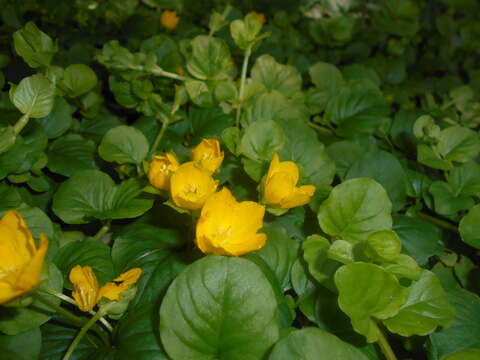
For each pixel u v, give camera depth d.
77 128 0.18
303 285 0.12
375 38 0.32
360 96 0.20
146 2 0.28
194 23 0.31
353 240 0.13
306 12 0.34
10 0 0.25
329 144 0.19
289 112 0.17
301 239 0.14
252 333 0.10
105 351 0.11
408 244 0.15
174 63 0.19
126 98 0.19
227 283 0.10
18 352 0.10
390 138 0.21
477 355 0.10
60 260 0.13
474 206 0.14
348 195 0.13
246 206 0.11
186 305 0.10
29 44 0.15
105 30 0.27
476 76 0.30
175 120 0.17
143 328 0.11
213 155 0.13
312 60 0.28
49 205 0.16
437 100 0.29
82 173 0.14
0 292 0.09
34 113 0.13
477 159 0.21
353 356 0.09
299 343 0.09
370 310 0.10
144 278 0.12
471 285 0.14
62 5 0.26
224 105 0.18
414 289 0.11
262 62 0.20
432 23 0.39
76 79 0.17
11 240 0.09
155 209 0.14
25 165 0.14
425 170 0.19
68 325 0.12
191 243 0.13
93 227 0.15
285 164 0.12
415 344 0.12
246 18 0.17
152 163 0.12
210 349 0.10
